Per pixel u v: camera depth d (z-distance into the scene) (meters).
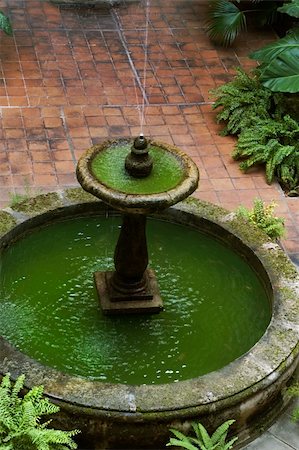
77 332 8.48
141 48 13.12
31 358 7.77
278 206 10.62
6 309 8.59
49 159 10.87
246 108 11.62
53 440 7.21
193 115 11.88
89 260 9.20
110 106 11.84
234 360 7.96
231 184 10.84
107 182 7.97
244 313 8.76
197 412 7.52
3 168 10.66
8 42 12.88
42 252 9.18
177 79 12.54
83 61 12.68
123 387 7.58
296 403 8.33
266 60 11.49
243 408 7.75
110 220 9.49
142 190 7.94
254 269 9.02
